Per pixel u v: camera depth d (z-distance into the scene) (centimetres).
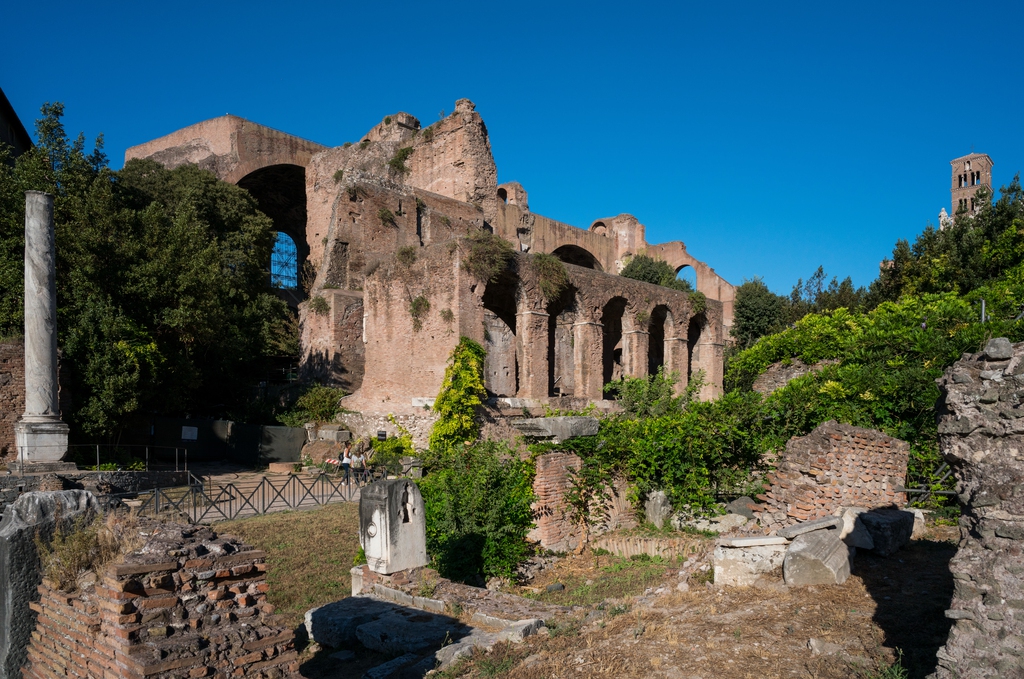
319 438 2883
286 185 5909
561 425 1421
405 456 2586
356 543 1534
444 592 1042
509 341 3566
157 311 2589
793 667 668
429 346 2748
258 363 3747
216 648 589
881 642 705
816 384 1672
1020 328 1559
